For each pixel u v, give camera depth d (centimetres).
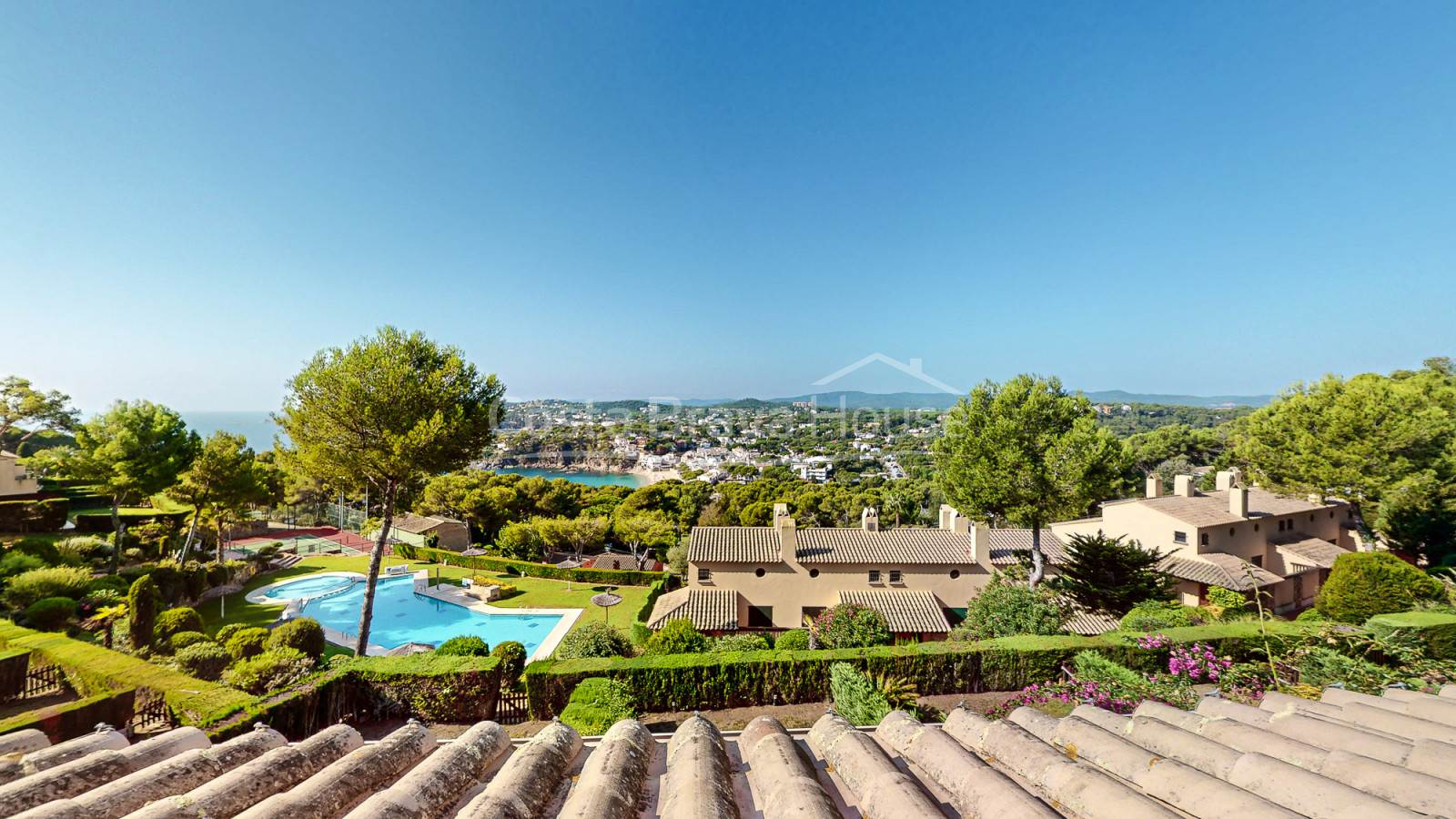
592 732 1210
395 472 1889
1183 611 1948
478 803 315
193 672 1556
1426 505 2961
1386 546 3186
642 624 2452
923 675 1536
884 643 1823
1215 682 1270
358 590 3612
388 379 1850
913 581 2672
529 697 1484
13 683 1280
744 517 5116
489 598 3403
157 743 395
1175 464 5653
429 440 1820
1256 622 1659
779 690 1526
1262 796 317
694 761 373
